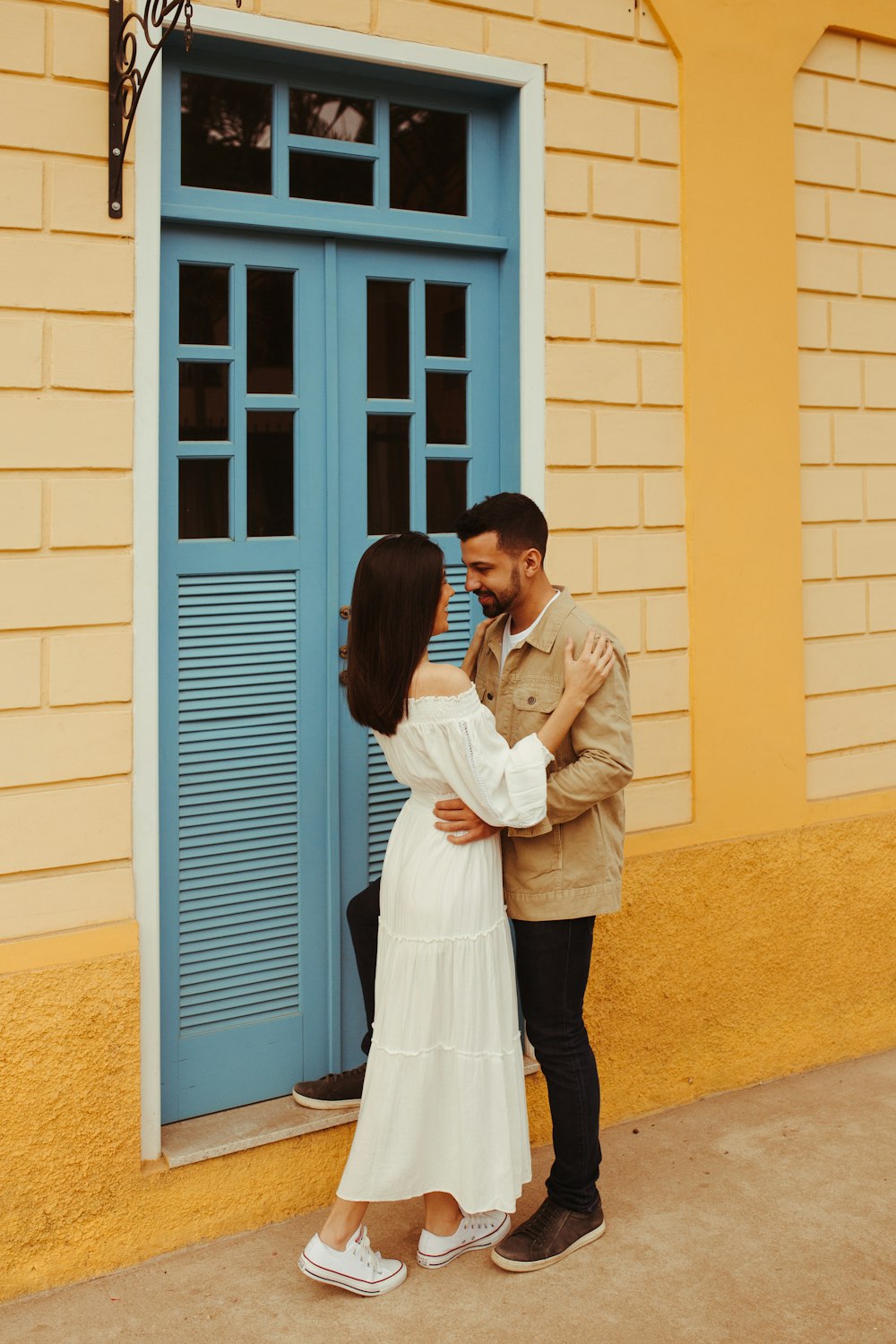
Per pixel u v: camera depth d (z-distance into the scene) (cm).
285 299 345
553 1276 301
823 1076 421
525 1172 293
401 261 360
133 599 303
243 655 340
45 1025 291
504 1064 288
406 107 361
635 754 386
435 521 374
